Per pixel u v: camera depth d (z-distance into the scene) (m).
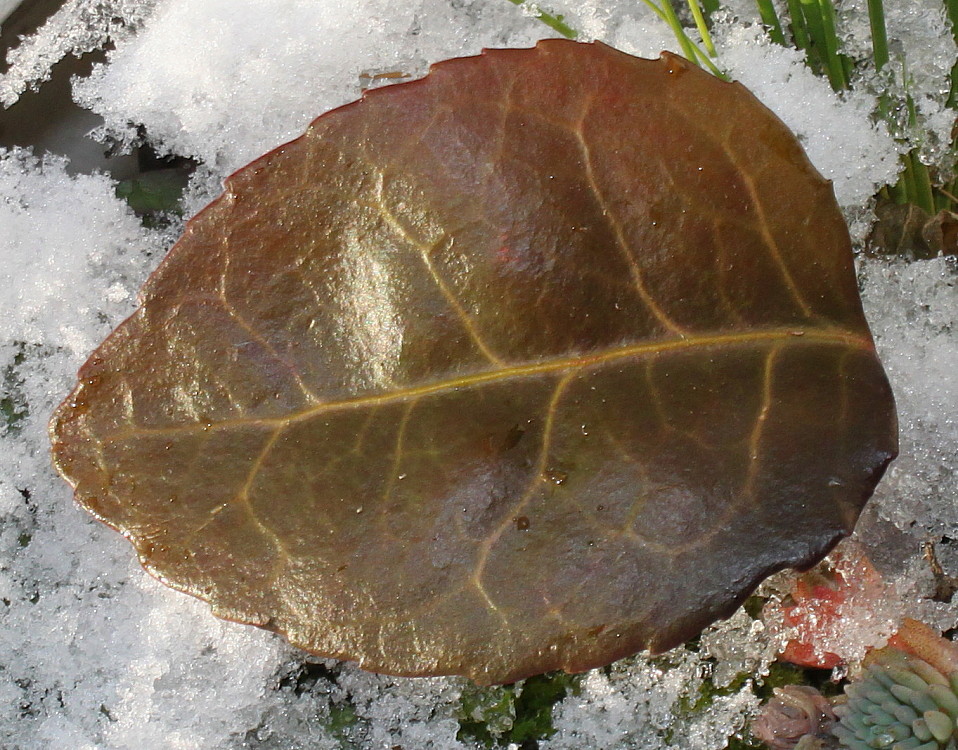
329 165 0.15
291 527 0.15
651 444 0.15
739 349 0.15
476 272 0.15
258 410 0.15
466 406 0.15
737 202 0.15
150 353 0.15
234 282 0.15
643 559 0.15
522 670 0.15
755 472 0.15
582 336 0.15
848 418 0.15
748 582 0.15
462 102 0.15
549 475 0.15
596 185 0.15
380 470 0.15
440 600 0.15
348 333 0.15
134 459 0.15
